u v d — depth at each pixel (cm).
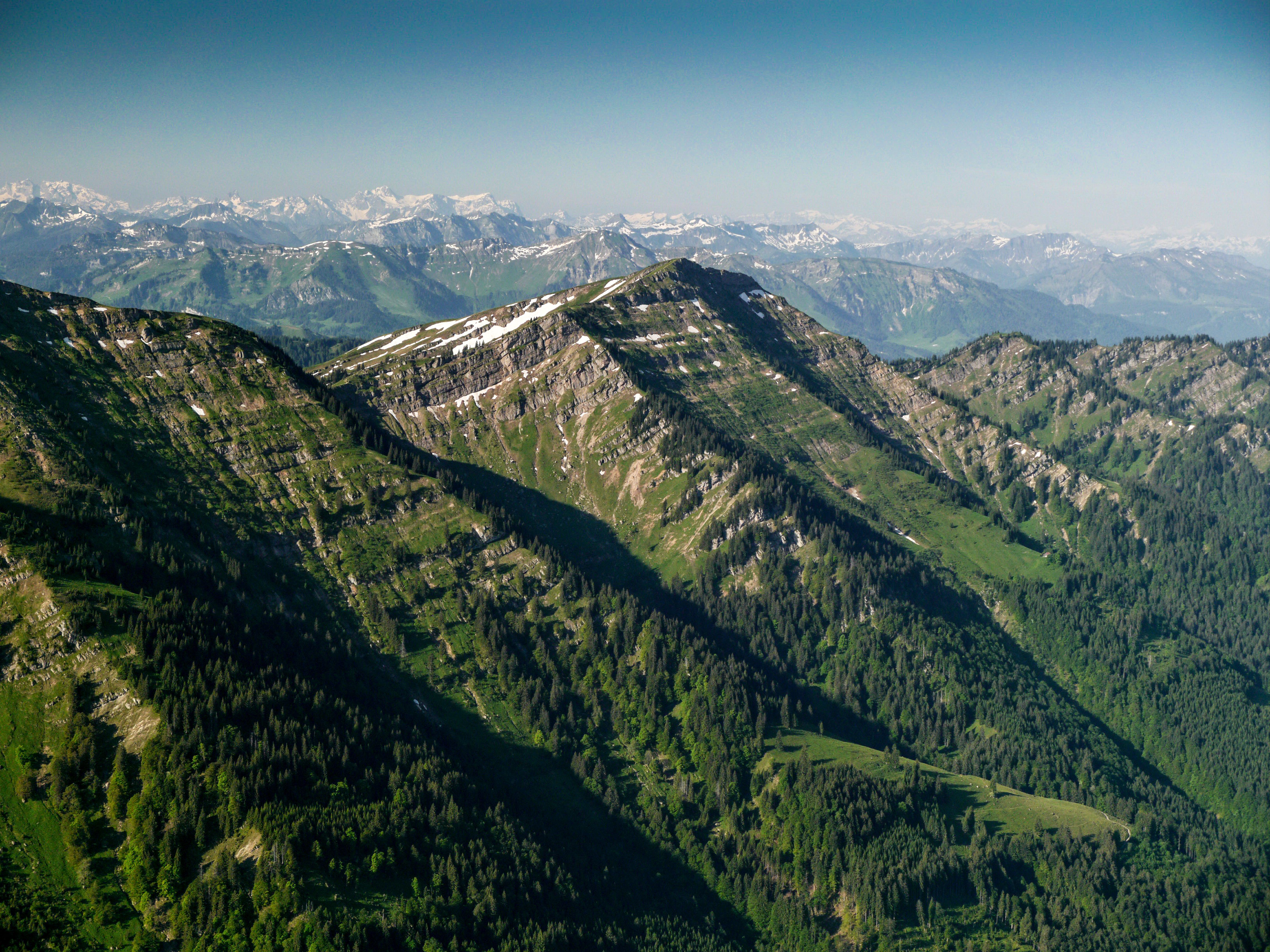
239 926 18388
